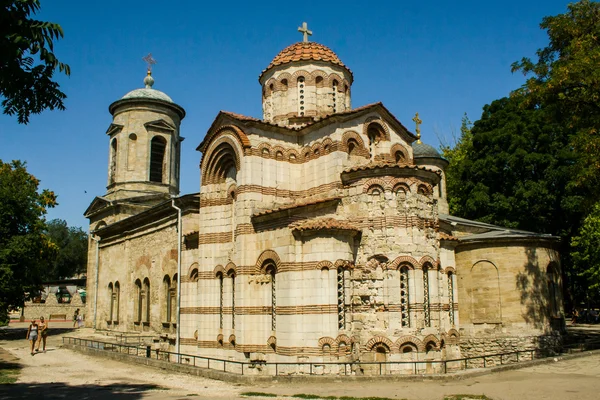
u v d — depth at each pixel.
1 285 43.56
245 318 26.02
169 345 33.22
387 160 27.97
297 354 23.28
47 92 13.55
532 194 43.75
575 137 28.05
